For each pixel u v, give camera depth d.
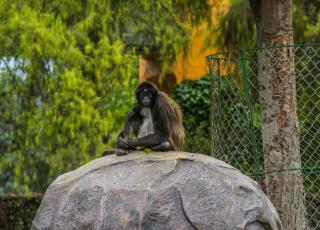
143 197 10.12
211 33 21.80
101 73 20.89
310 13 21.59
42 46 18.92
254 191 10.49
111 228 9.97
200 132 28.23
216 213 10.07
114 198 10.20
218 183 10.41
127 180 10.44
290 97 13.00
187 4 20.44
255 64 13.47
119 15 21.50
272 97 13.02
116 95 23.77
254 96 13.93
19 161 21.53
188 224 9.98
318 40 20.77
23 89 20.58
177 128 12.42
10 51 19.98
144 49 23.69
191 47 24.52
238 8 21.08
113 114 22.14
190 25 23.30
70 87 18.95
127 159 10.94
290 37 13.32
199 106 29.55
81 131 20.67
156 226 9.95
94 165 11.09
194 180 10.38
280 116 12.95
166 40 22.91
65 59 19.44
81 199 10.48
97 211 10.21
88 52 19.67
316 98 14.06
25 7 19.11
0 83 20.38
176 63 25.27
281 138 12.95
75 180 10.88
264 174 13.03
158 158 10.82
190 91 29.52
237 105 13.19
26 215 26.55
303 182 13.49
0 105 21.23
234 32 21.17
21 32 19.16
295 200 12.76
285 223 12.72
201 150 27.45
